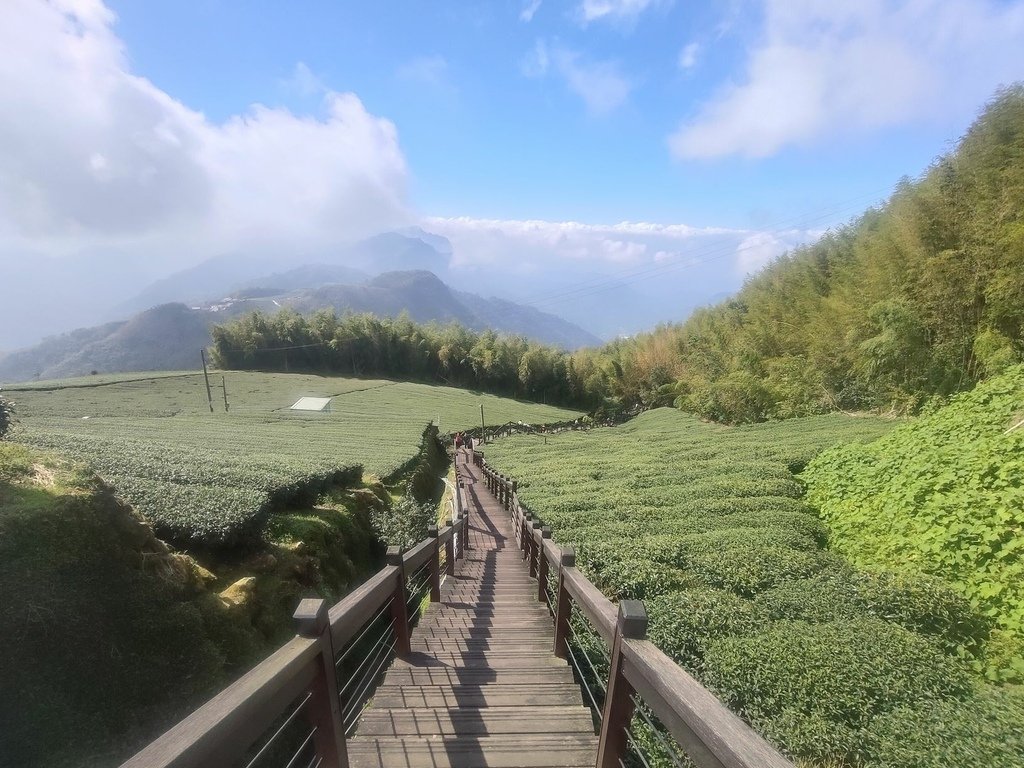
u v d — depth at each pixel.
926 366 18.66
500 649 4.89
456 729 3.39
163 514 7.45
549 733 3.36
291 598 7.62
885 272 20.25
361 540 11.63
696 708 1.69
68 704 4.07
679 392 48.66
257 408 39.94
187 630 5.43
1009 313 15.52
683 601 5.99
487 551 12.02
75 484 5.48
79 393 40.72
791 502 10.64
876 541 8.02
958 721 3.94
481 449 31.39
